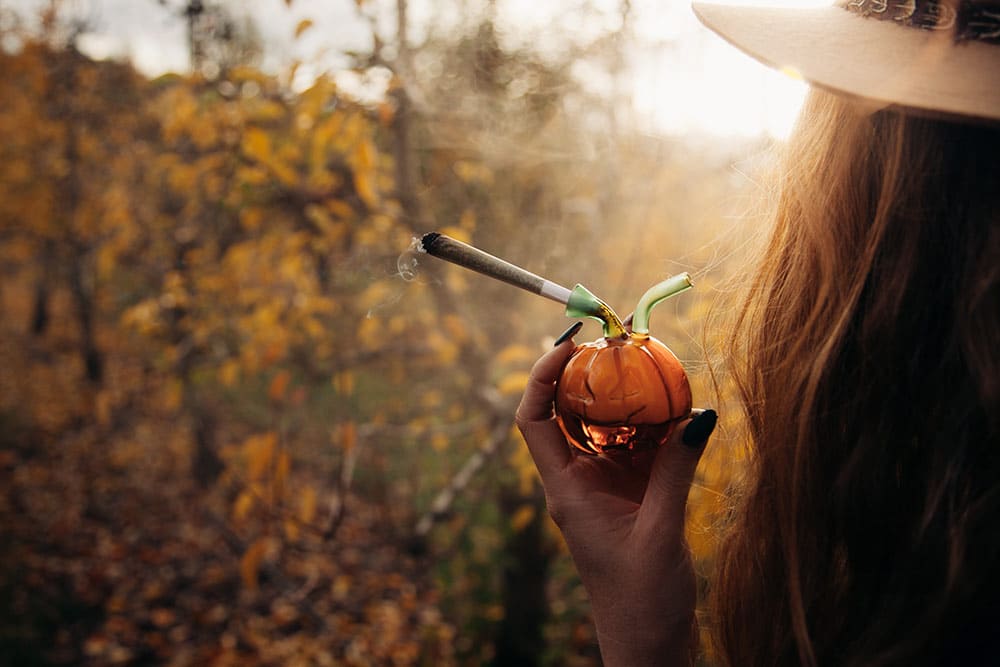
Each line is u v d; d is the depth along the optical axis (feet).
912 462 2.03
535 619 11.64
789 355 2.34
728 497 3.11
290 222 9.17
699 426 2.29
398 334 11.60
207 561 20.75
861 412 2.10
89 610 18.92
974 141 1.91
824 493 2.20
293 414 17.44
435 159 8.74
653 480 2.42
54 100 25.68
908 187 2.00
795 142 2.54
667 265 8.02
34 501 24.80
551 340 6.94
